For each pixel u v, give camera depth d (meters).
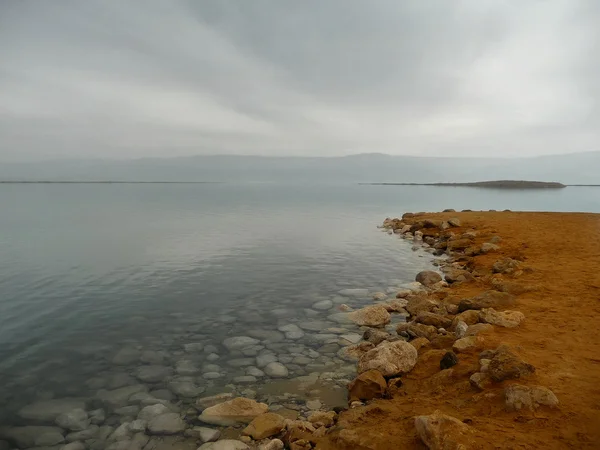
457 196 102.56
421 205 68.75
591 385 6.43
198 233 31.73
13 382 8.77
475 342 8.74
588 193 119.50
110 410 7.68
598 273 14.10
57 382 8.77
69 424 7.24
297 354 10.14
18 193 116.31
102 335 11.41
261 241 28.06
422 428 5.32
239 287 16.38
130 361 9.77
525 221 29.62
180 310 13.54
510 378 6.77
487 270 16.86
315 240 28.73
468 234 25.30
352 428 6.21
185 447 6.53
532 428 5.42
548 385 6.48
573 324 9.52
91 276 17.92
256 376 8.99
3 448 6.59
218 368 9.41
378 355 8.70
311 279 17.73
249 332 11.63
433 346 9.69
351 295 15.34
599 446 4.93
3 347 10.58
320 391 8.30
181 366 9.52
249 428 6.82
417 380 8.03
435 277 16.84
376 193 124.06
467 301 11.89
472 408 6.24
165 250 24.33
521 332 9.29
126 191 138.25
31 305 13.98
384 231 33.75
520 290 12.71
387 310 13.36
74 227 35.22
